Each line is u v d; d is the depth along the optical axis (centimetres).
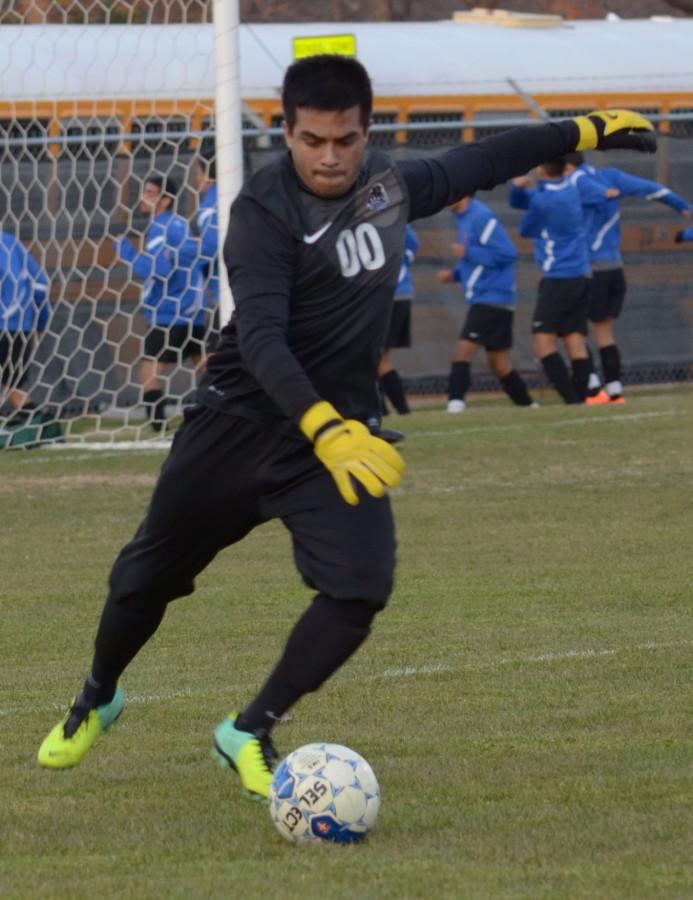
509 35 6272
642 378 6072
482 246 5259
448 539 3122
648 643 2228
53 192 5172
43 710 1942
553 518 3325
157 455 4353
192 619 2478
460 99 5916
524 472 3909
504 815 1488
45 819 1512
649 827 1440
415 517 3362
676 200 5425
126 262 4919
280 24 6125
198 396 1528
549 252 5341
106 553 3083
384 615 2467
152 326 4903
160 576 1574
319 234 1437
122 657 1622
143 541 1568
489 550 3005
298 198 1441
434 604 2542
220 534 1553
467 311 5606
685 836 1414
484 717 1859
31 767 1695
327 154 1399
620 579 2712
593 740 1748
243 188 1460
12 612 2562
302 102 1391
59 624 2470
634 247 6006
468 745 1741
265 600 2622
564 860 1353
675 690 1967
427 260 5806
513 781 1599
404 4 10138
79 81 5225
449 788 1580
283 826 1424
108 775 1662
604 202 5409
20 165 5169
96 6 5891
